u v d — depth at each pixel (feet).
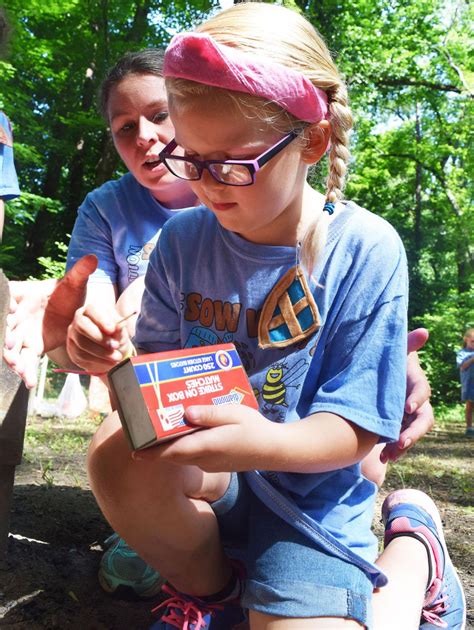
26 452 14.29
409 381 6.37
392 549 5.77
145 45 51.49
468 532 10.82
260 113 4.59
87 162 59.16
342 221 5.36
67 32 49.75
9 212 43.45
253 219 4.92
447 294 68.28
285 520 5.07
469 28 62.18
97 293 8.07
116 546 6.68
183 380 4.26
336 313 5.22
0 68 40.98
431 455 22.56
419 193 78.69
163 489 4.78
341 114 5.21
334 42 51.37
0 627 5.70
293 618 4.75
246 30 4.76
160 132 7.91
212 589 5.36
